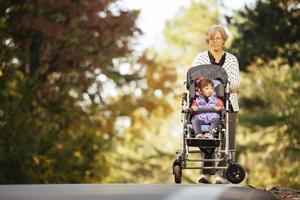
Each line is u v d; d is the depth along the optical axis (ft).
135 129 113.60
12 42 76.33
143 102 98.84
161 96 117.60
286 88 98.12
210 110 29.35
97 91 86.89
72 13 79.10
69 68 80.79
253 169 114.42
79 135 83.10
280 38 91.09
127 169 142.20
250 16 91.50
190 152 29.99
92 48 81.25
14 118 68.90
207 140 29.01
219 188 10.59
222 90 29.63
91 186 11.30
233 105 30.37
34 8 75.36
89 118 84.48
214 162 30.71
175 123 164.45
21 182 69.05
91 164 82.48
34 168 69.46
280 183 101.55
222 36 30.27
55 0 76.02
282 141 99.60
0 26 68.74
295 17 90.17
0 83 69.36
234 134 30.53
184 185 12.14
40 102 78.59
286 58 92.27
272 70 102.17
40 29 74.95
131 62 97.86
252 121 96.99
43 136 72.38
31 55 78.74
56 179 74.23
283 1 90.02
